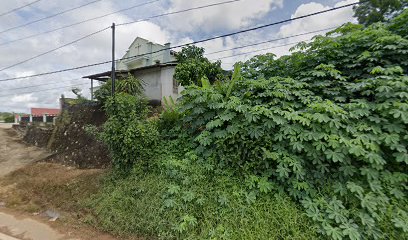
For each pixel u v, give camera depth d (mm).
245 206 3049
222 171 3656
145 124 4789
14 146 9930
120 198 4000
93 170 6070
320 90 3908
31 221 4008
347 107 3244
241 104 3787
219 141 3697
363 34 3869
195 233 2959
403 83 2900
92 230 3561
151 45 15750
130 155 4473
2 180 6246
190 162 4000
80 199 4496
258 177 3316
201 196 3326
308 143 3197
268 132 3477
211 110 4254
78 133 8438
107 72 11320
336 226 2623
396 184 2779
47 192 5160
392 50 3484
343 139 2867
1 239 3402
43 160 7863
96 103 9055
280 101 3715
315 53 4242
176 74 8547
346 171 2902
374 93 3207
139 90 8984
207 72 8578
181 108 4645
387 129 2885
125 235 3320
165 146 4684
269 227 2771
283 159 3162
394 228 2508
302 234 2607
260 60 4984
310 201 2887
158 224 3188
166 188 3709
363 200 2639
